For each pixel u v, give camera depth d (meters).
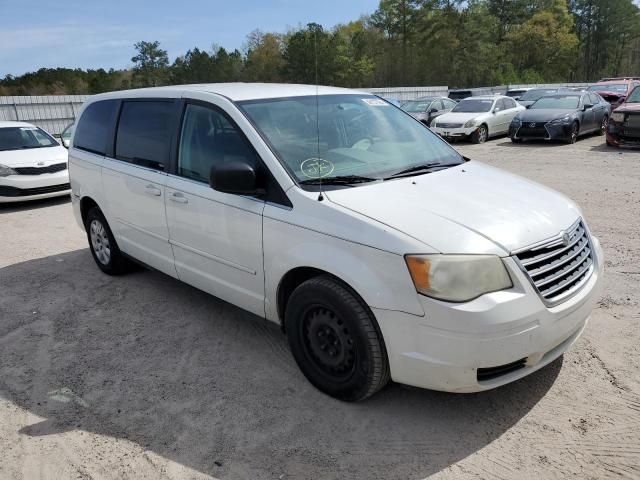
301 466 2.70
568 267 2.95
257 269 3.45
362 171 3.47
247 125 3.52
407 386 2.85
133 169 4.54
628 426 2.85
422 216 2.86
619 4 83.56
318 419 3.05
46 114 23.14
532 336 2.68
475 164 3.98
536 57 73.25
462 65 62.47
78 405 3.31
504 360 2.63
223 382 3.48
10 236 7.57
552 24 73.56
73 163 5.57
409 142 4.05
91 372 3.70
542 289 2.76
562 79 76.12
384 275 2.72
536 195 3.35
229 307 3.99
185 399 3.32
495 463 2.65
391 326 2.73
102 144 5.11
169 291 5.08
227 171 3.20
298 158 3.40
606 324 3.93
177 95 4.18
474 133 16.25
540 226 2.92
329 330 3.10
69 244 7.00
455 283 2.59
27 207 9.59
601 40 86.75
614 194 8.13
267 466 2.71
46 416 3.21
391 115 4.32
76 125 5.70
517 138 15.40
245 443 2.88
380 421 3.00
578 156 12.39
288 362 3.69
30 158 9.56
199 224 3.83
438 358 2.64
